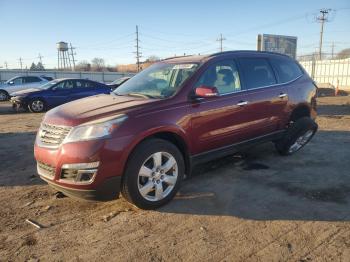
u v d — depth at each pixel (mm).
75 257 3354
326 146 7348
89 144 3816
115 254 3383
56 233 3814
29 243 3629
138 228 3877
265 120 5746
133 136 4004
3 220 4145
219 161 6238
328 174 5516
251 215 4129
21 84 23312
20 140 8719
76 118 4012
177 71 5105
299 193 4766
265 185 5074
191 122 4617
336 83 35406
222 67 5250
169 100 4477
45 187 5207
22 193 4984
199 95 4582
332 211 4203
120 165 3936
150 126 4152
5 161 6688
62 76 49938
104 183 3879
